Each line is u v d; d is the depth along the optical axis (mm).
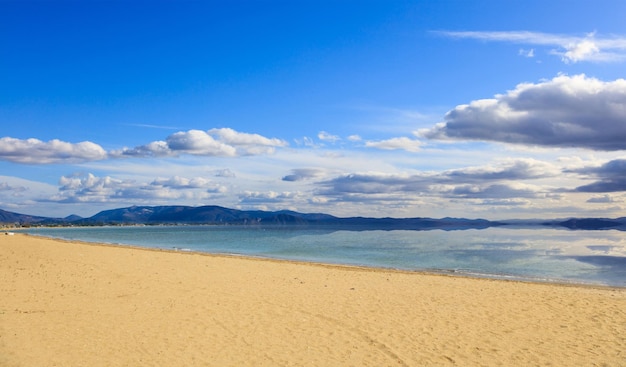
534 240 58562
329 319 12258
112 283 16891
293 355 9258
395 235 78625
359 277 20562
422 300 14977
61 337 9922
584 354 9516
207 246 51719
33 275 18297
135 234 105125
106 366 8273
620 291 17828
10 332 10070
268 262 27281
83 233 114188
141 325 11172
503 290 17156
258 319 12078
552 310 13602
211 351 9352
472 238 65062
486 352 9641
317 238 69875
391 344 10141
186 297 14711
